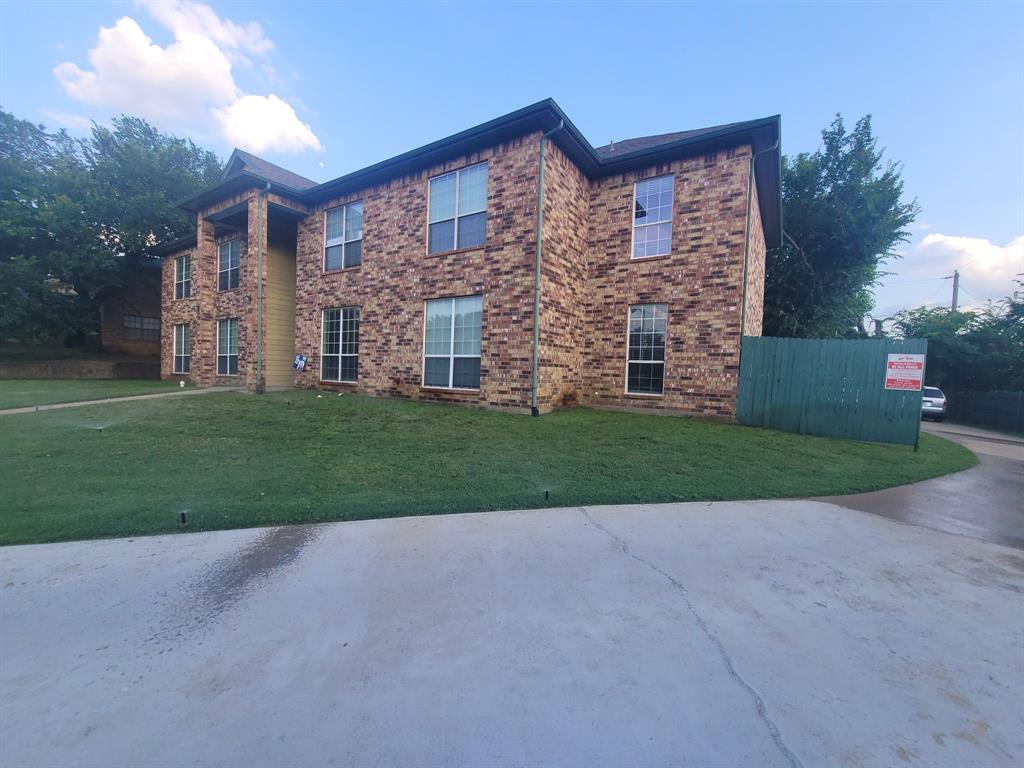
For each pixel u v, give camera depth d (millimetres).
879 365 8305
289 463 5840
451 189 10750
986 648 2441
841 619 2684
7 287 19156
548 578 3080
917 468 6547
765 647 2389
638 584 3025
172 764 1625
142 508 4184
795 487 5375
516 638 2416
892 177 17438
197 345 16594
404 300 11516
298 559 3295
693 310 9961
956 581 3213
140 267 23391
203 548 3443
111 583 2912
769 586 3055
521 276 9539
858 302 20344
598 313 11133
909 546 3812
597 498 4758
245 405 10211
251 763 1635
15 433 7059
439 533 3809
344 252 13078
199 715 1858
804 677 2156
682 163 10109
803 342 8898
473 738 1771
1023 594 3053
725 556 3494
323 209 13500
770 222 13539
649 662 2240
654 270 10414
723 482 5449
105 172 21594
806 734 1811
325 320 13602
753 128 8984
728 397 9578
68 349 24156
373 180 12078
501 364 9844
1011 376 18969
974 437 12641
